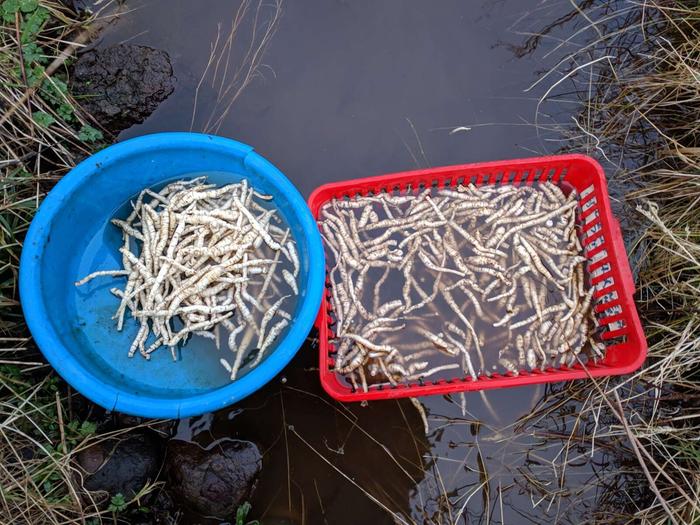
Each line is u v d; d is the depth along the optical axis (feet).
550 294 2.69
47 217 2.20
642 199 2.77
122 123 2.91
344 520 2.56
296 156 2.94
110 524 2.40
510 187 2.75
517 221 2.74
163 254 2.44
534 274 2.71
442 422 2.66
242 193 2.49
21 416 2.31
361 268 2.70
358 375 2.60
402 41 3.02
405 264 2.70
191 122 2.97
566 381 2.67
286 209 2.44
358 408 2.67
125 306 2.41
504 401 2.67
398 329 2.63
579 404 2.65
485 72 3.00
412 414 2.66
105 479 2.39
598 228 2.57
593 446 2.51
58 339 2.14
